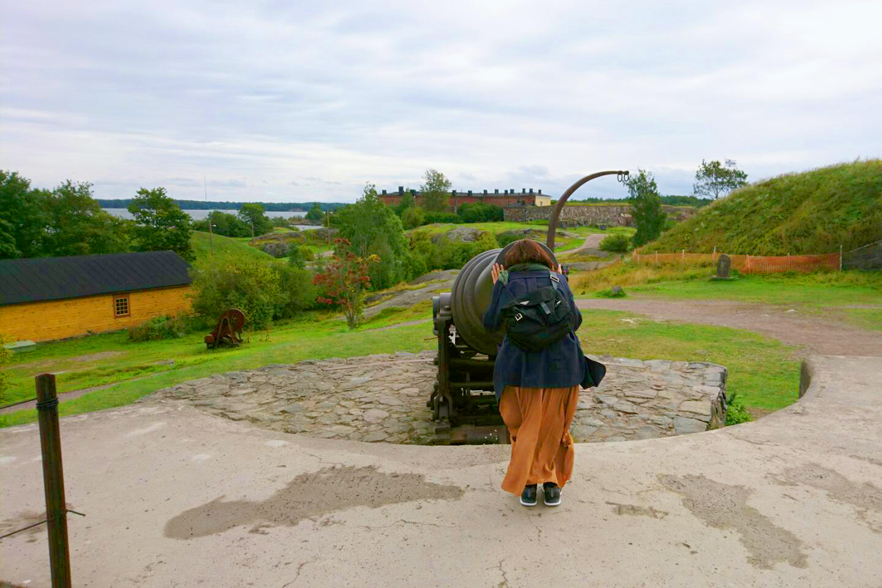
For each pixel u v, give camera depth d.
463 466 3.54
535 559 2.48
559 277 2.87
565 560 2.47
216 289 34.16
